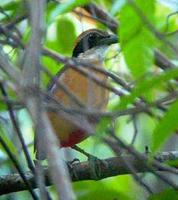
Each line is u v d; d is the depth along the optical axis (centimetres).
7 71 505
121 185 1024
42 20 497
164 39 657
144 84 523
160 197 827
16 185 955
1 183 959
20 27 890
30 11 520
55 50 1098
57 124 1077
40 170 484
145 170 862
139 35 739
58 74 1079
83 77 1090
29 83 470
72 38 1091
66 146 1131
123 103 536
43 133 440
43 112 454
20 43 691
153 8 744
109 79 973
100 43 1209
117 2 677
